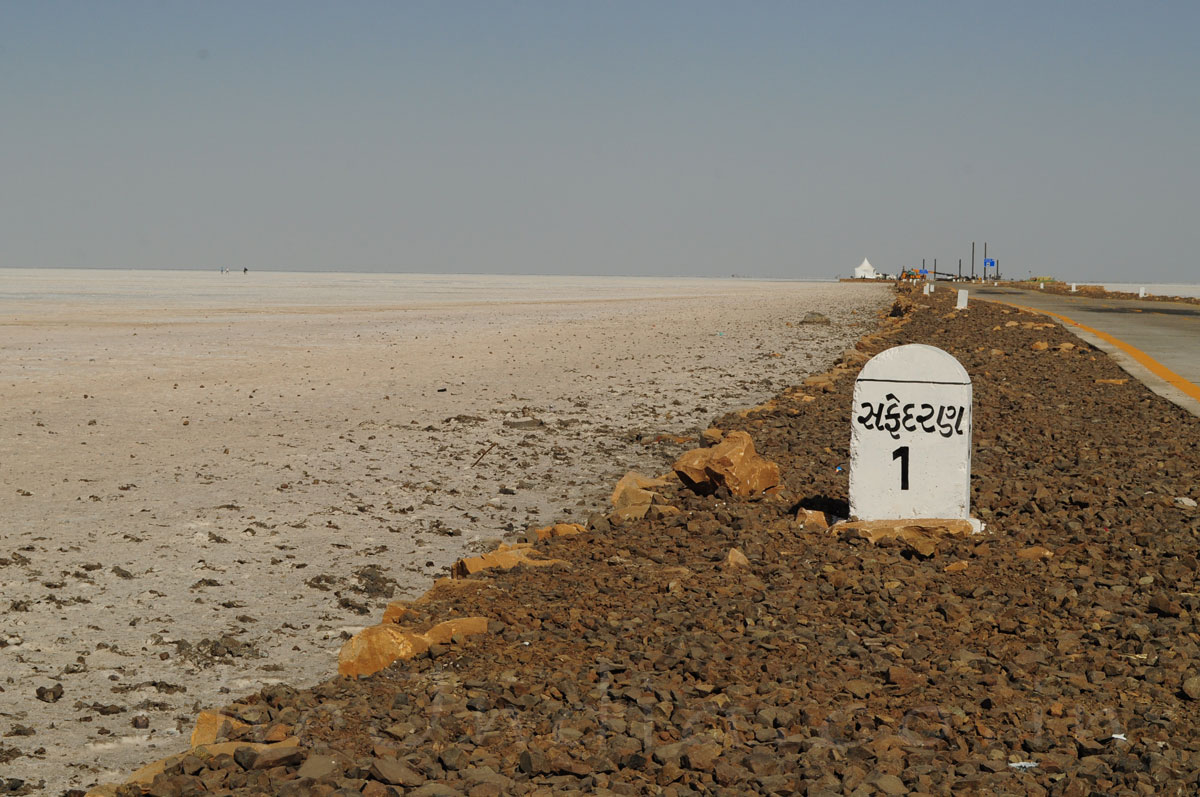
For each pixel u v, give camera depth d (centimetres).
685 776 436
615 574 768
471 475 1216
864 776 432
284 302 6266
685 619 648
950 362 864
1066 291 8081
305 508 1037
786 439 1355
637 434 1468
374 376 2200
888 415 870
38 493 1080
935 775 434
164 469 1216
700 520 925
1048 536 851
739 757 450
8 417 1577
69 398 1800
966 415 866
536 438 1459
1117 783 426
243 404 1762
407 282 16162
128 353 2641
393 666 591
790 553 811
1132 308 4734
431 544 919
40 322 3884
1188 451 1227
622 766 451
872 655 578
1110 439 1315
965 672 559
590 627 643
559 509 1057
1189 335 2934
